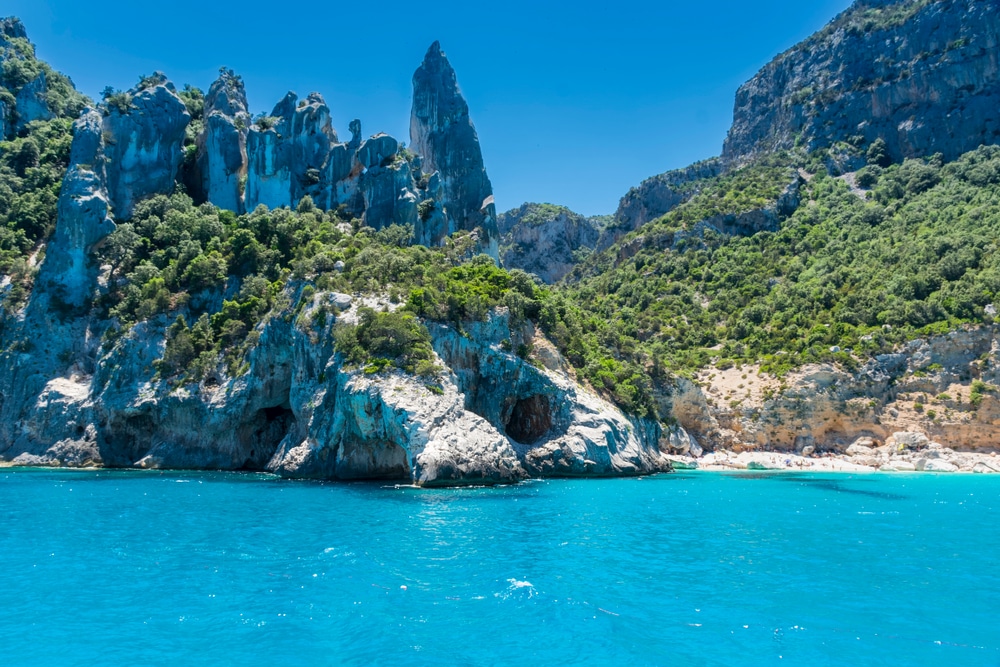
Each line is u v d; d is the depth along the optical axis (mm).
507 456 61625
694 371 103625
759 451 90562
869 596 25375
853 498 52938
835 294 107000
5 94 109875
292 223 89812
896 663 19266
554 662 18984
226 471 69812
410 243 102562
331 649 19672
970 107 143625
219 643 20031
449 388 60562
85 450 74875
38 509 43000
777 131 183000
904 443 83938
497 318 71000
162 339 76938
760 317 111562
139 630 21016
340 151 112375
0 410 79812
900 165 147875
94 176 89375
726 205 149375
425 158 128375
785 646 20391
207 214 93438
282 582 26062
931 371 87062
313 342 66688
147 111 99750
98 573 27266
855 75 169000
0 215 92438
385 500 48031
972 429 82000
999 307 86250
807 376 91312
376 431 59344
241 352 73000
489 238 121500
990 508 47688
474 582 26328
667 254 144875
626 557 31078
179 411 72500
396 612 22781
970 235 102938
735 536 36375
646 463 74250
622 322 118812
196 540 33531
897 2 177750
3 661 18609
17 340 81500
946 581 27531
